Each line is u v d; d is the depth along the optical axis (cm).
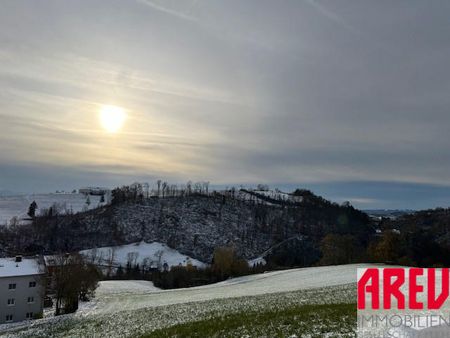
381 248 7238
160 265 11575
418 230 8450
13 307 5034
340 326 1923
